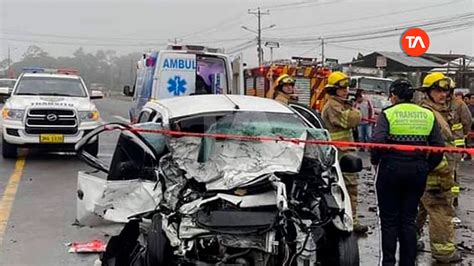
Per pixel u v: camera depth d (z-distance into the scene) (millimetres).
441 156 5371
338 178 4918
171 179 4809
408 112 5375
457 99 10289
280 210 4391
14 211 8094
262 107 5637
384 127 5363
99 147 14492
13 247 6477
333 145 5094
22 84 13055
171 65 12219
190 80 12328
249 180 4637
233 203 4523
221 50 12750
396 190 5379
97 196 5016
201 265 4426
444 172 6078
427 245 6906
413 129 5309
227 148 5027
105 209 4926
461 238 7281
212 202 4527
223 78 12625
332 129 7242
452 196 6344
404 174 5270
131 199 4879
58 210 8180
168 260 4441
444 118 6352
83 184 5316
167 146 5023
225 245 4383
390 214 5457
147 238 4582
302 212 4582
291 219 4461
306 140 5070
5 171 11117
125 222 4801
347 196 4863
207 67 12547
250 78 18734
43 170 11266
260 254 4480
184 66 12273
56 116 11930
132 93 15102
